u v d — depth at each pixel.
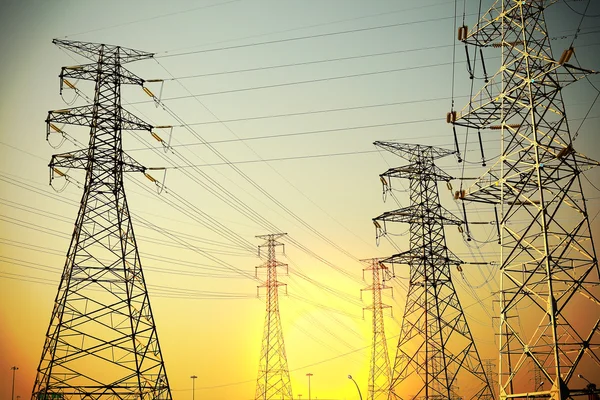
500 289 38.53
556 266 36.53
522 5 41.25
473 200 43.94
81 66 53.47
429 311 60.59
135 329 48.06
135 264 50.25
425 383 58.12
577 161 38.09
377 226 65.00
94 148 51.69
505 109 41.53
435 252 62.34
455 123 44.84
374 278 100.62
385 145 64.81
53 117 51.44
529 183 39.34
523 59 40.84
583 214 37.06
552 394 34.34
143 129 55.03
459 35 44.12
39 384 45.31
